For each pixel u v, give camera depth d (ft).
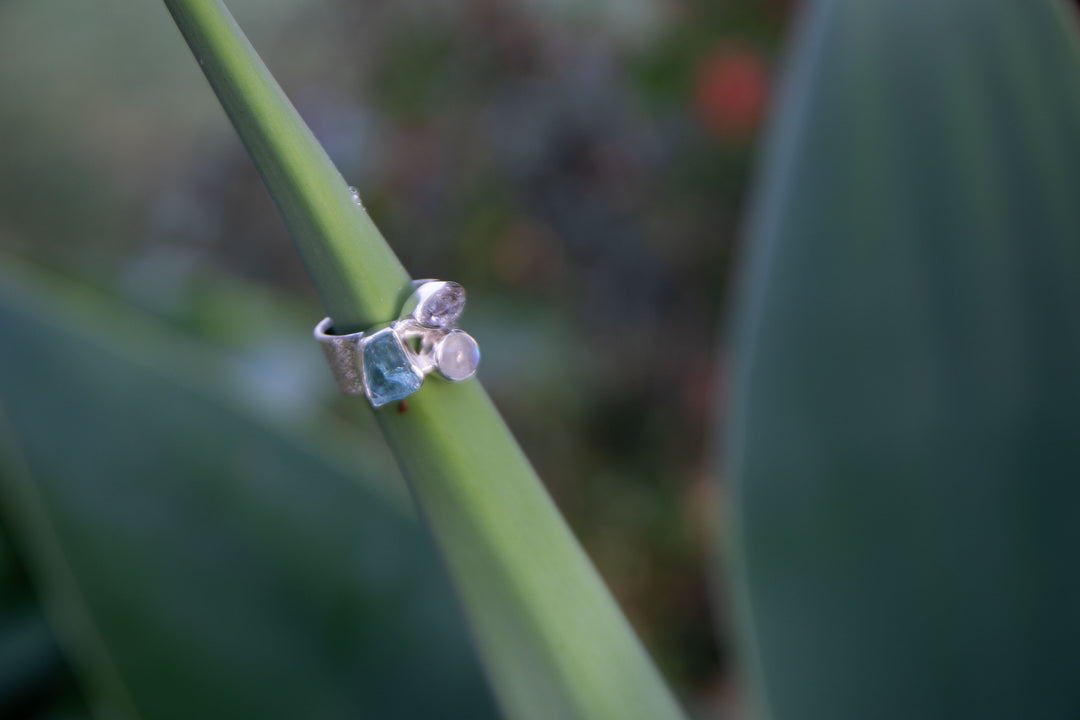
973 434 1.30
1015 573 1.29
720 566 1.59
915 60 1.33
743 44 4.36
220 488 1.45
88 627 1.36
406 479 0.94
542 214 4.49
